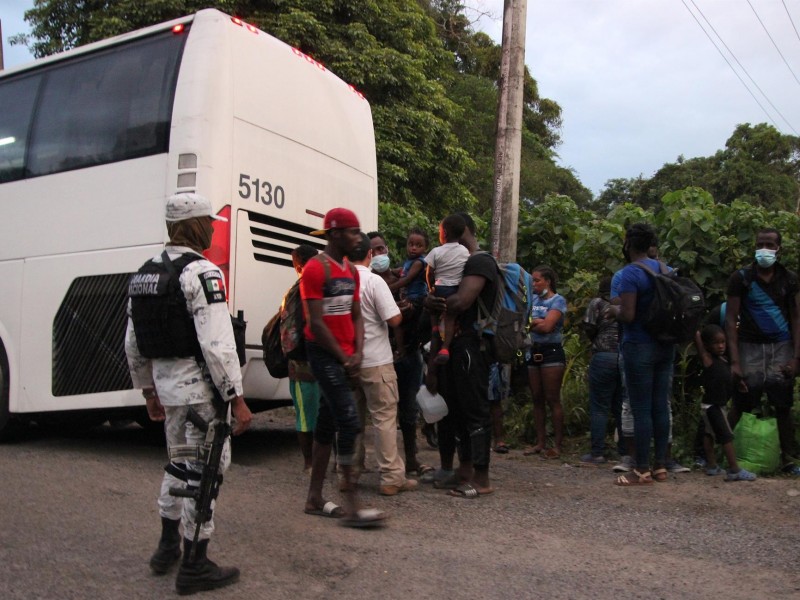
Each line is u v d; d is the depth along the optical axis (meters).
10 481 5.64
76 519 4.74
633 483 5.94
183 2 17.05
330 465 6.54
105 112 6.70
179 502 3.82
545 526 4.84
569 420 8.00
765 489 5.79
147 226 6.33
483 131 30.59
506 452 7.46
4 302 7.14
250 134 6.47
